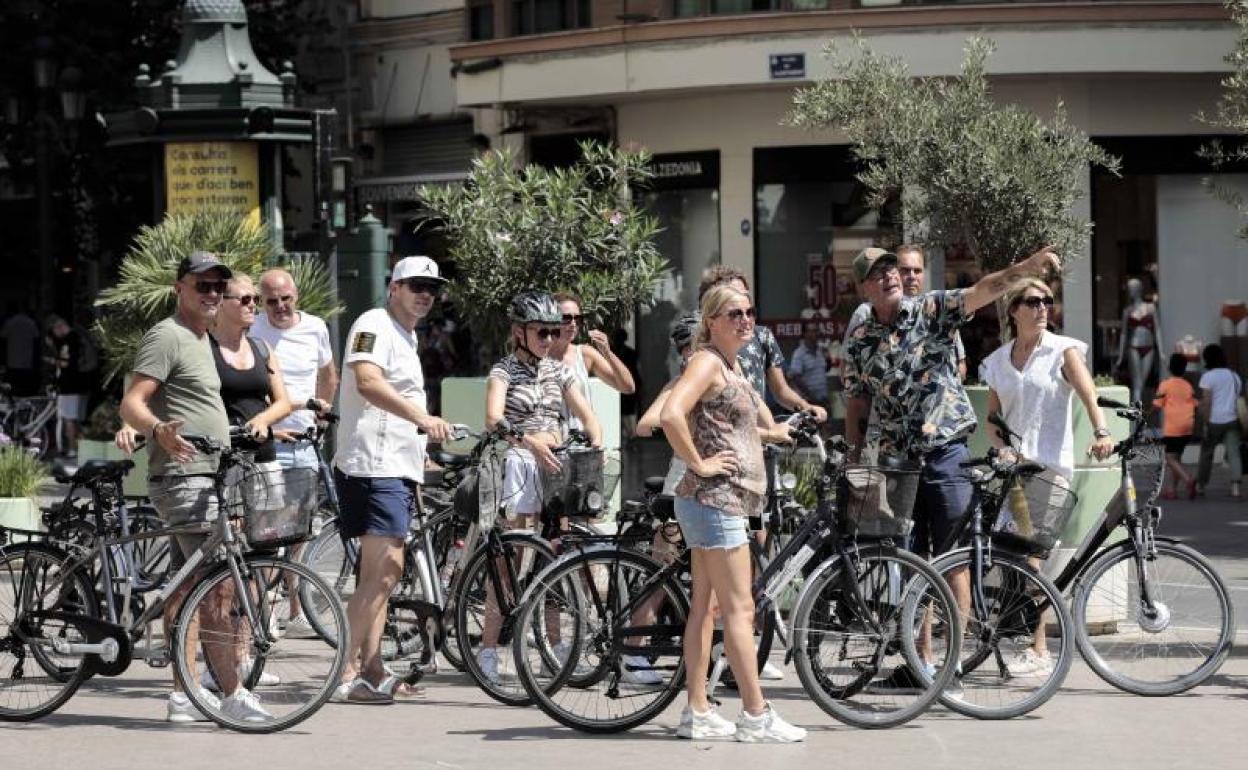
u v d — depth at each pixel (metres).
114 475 12.88
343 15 42.31
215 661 12.28
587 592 12.14
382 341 12.95
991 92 33.47
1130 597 13.45
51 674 12.64
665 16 34.75
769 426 13.20
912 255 14.57
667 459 32.84
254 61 23.44
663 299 36.22
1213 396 28.19
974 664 12.61
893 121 19.14
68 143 36.16
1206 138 33.94
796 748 11.59
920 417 13.25
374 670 13.14
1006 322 14.81
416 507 13.73
